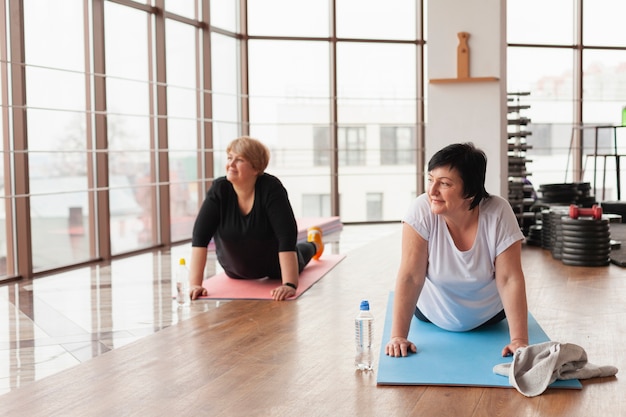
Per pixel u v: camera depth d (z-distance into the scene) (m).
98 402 2.33
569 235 4.86
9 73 5.14
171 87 7.02
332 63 8.43
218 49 7.73
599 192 9.28
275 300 3.85
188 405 2.28
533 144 9.15
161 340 3.08
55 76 5.64
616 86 9.27
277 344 2.97
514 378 2.36
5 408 2.30
